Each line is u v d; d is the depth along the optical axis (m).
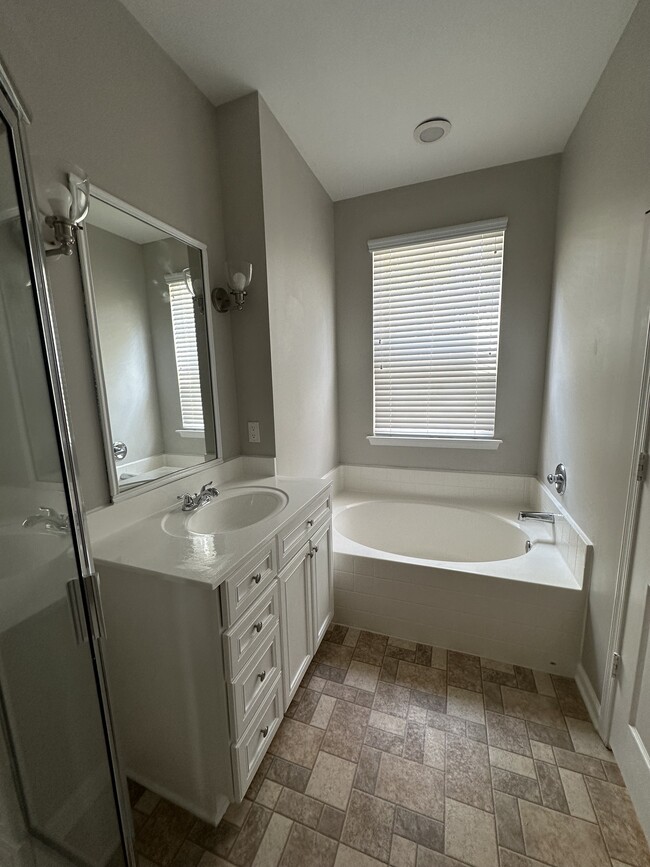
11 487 0.78
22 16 0.94
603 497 1.42
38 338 0.80
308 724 1.42
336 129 1.87
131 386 1.33
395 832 1.07
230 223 1.76
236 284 1.66
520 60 1.46
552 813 1.11
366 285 2.63
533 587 1.64
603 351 1.45
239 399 1.91
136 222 1.32
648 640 1.09
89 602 0.86
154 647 1.07
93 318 1.17
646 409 1.10
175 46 1.38
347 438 2.89
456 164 2.20
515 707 1.48
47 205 1.00
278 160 1.82
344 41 1.37
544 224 2.19
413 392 2.66
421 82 1.57
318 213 2.34
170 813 1.14
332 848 1.04
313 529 1.61
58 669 0.84
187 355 1.59
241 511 1.64
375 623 1.94
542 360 2.32
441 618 1.81
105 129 1.18
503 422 2.48
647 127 1.16
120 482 1.29
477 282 2.39
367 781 1.21
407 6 1.24
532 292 2.27
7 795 0.75
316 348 2.38
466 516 2.48
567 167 1.97
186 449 1.60
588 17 1.28
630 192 1.26
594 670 1.45
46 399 0.80
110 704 0.90
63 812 0.86
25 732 0.79
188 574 0.96
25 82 0.96
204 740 1.07
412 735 1.37
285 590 1.33
